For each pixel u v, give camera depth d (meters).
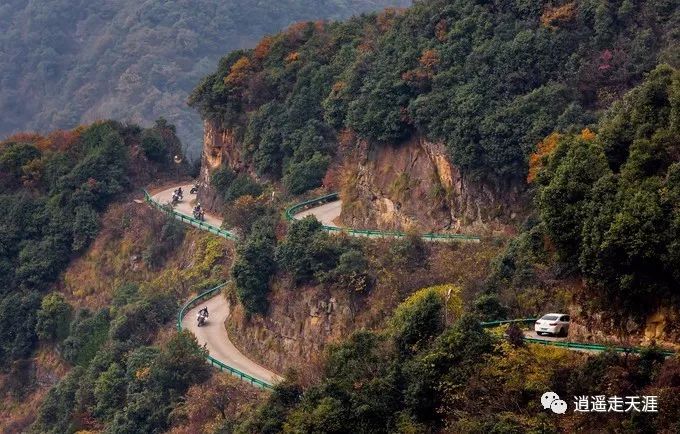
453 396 47.12
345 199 85.31
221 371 71.50
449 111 75.75
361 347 54.78
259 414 55.69
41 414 86.94
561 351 46.94
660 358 43.56
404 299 64.56
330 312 68.75
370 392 50.16
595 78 71.19
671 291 46.62
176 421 68.31
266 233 77.00
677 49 67.12
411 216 77.88
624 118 53.72
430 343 51.62
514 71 74.12
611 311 49.22
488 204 72.81
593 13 74.44
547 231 52.38
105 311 95.69
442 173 76.56
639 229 46.38
